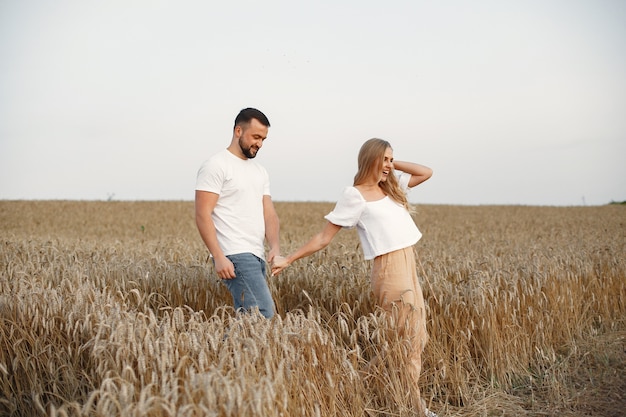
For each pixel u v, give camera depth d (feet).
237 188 13.92
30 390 12.14
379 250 12.72
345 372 11.47
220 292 18.15
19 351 12.43
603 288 22.25
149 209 107.96
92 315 12.39
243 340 10.14
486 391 14.70
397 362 12.62
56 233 66.23
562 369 16.06
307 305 17.46
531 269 20.01
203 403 8.38
